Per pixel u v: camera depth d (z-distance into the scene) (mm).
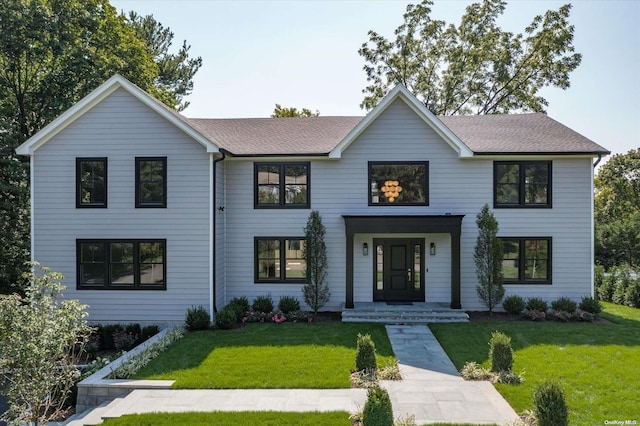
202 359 10547
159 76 34375
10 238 19062
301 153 15625
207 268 14508
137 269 14617
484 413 7512
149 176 14719
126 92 14625
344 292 16047
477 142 16188
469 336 12508
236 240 16172
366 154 15930
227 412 7582
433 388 8742
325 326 13820
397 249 16125
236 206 16188
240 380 9172
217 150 14305
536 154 15242
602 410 7574
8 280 19031
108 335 13312
